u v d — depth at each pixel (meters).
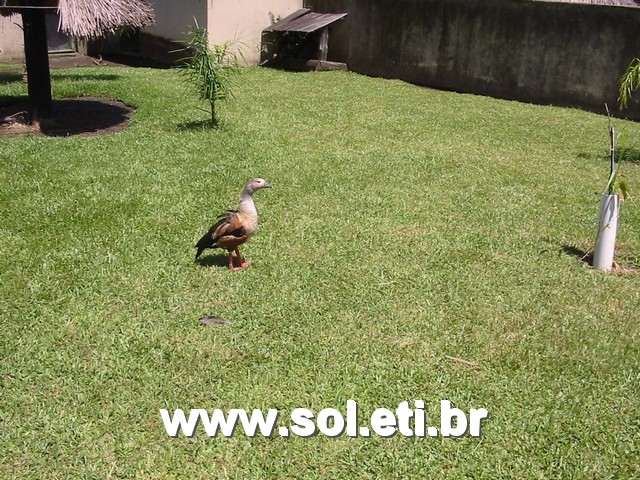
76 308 2.94
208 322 2.83
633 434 2.23
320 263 3.43
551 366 2.60
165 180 4.63
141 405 2.31
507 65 9.17
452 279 3.30
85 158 5.11
